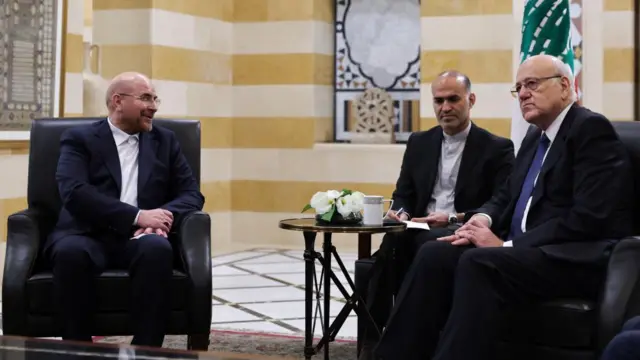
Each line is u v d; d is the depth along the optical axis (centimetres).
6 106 599
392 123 825
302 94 821
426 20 773
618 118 732
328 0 841
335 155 812
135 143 422
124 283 371
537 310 326
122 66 762
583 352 318
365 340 405
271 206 832
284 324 512
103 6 766
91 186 401
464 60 764
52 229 410
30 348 259
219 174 830
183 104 785
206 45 808
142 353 253
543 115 365
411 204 453
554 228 342
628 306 308
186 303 373
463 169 438
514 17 742
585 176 345
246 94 836
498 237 380
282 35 824
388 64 836
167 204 407
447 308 358
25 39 612
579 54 733
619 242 323
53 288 368
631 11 726
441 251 358
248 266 719
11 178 608
